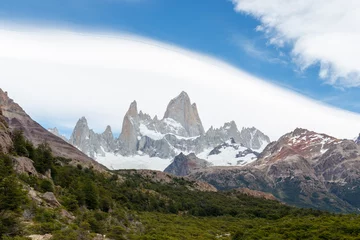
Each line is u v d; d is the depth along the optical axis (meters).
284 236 103.50
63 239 67.25
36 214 76.81
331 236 96.44
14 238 61.84
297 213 182.50
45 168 121.56
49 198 89.88
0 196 71.69
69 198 98.81
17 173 99.31
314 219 132.25
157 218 145.75
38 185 99.19
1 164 94.38
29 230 69.19
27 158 115.12
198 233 120.31
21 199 76.38
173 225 133.38
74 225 77.62
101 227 88.31
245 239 108.25
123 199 162.12
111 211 116.69
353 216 135.75
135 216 130.50
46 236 67.56
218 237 118.00
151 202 181.12
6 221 66.25
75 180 131.75
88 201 109.19
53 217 79.25
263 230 116.06
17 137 124.69
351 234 97.44
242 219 176.25
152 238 92.88
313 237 97.31
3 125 126.25
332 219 125.12
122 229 93.25
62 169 144.38
